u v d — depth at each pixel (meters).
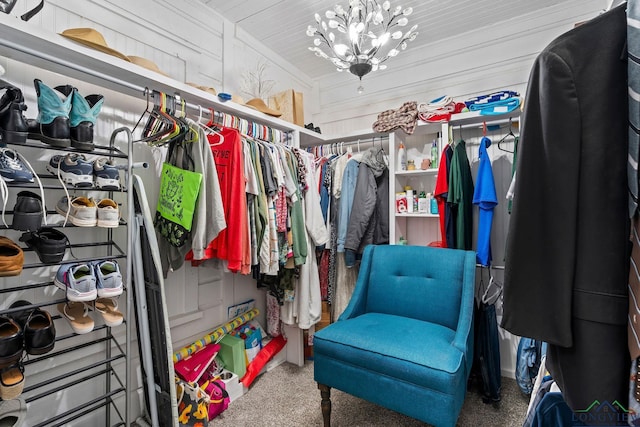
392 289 1.84
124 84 1.32
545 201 0.60
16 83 1.27
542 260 0.60
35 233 1.16
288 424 1.64
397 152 2.41
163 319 1.31
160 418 1.40
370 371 1.38
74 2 1.46
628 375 0.51
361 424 1.64
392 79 2.79
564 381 0.58
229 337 2.04
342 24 2.07
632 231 0.51
